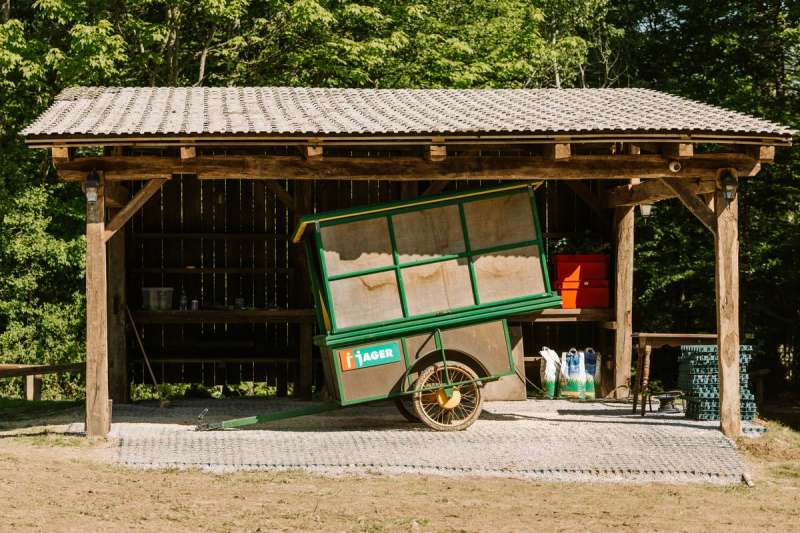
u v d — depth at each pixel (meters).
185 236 16.67
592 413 13.98
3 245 22.34
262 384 21.20
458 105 14.27
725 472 10.72
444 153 11.93
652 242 22.34
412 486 9.97
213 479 10.11
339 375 12.09
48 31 24.00
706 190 13.05
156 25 22.42
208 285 16.91
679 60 25.48
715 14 23.58
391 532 8.18
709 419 13.17
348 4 23.73
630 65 27.50
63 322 23.03
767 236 21.75
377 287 12.30
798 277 21.17
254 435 12.02
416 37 24.73
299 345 16.67
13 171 22.92
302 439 11.75
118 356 15.41
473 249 12.55
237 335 16.84
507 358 12.49
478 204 12.60
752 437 12.34
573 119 12.62
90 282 11.99
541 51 26.86
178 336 16.91
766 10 23.11
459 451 11.24
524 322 16.95
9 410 15.67
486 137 11.90
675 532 8.44
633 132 12.00
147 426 12.88
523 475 10.52
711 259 21.91
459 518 8.72
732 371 12.38
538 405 14.81
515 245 12.63
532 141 12.01
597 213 16.55
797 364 22.06
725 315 12.44
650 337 14.03
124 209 12.12
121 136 11.48
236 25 23.81
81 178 12.15
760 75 23.80
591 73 30.09
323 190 16.84
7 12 23.34
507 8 27.03
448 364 12.27
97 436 11.98
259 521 8.45
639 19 28.14
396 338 12.24
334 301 12.20
